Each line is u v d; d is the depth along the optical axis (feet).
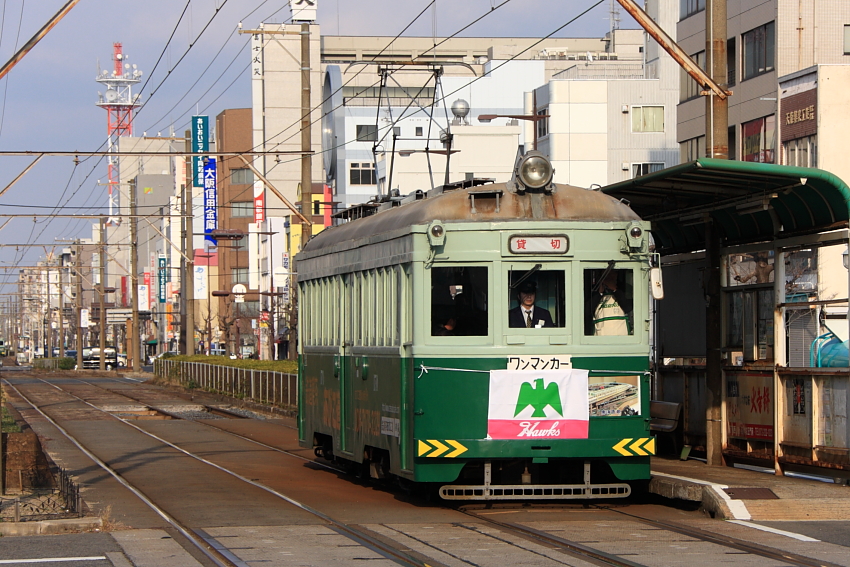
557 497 70.13
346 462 96.12
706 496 69.87
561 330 70.33
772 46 203.41
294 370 196.54
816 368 76.64
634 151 355.77
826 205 77.92
